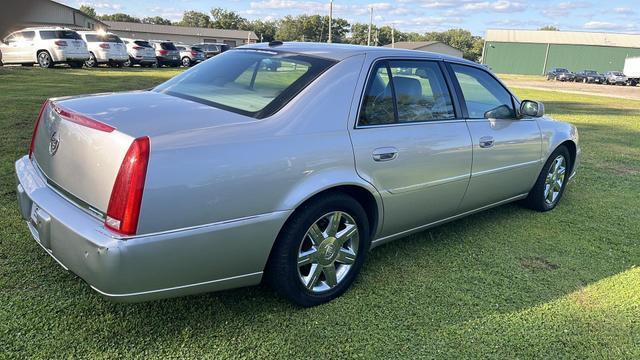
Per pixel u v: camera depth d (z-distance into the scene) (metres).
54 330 2.53
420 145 3.26
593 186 6.04
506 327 2.85
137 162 2.15
